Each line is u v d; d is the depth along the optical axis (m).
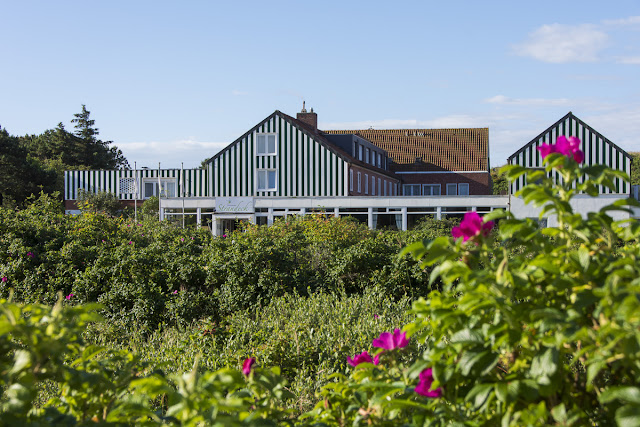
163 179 45.69
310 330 6.96
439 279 10.03
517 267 2.35
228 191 40.34
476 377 2.37
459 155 56.19
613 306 1.93
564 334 2.03
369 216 37.03
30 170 56.72
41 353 2.15
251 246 10.96
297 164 39.66
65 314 2.29
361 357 3.20
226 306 9.83
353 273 10.75
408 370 2.47
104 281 10.63
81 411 2.67
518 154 36.84
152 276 10.59
